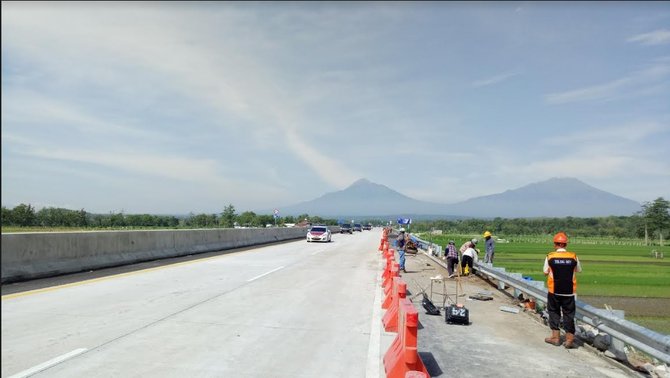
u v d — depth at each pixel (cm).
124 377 545
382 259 2381
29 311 877
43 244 1335
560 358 713
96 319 824
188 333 749
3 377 533
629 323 678
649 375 684
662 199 7706
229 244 2909
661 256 4069
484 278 1784
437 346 766
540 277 2056
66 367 572
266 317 886
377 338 754
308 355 656
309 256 2417
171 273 1513
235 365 603
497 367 660
